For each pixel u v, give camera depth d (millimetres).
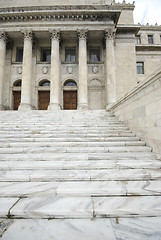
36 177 3545
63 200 2793
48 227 2242
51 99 18000
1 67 19094
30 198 2887
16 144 5668
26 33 19281
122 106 8711
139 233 2090
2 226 2264
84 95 17859
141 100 6227
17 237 2027
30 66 19047
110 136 6762
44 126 7918
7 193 2971
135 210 2477
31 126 7902
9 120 9227
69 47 22938
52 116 10234
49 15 19234
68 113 11258
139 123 6426
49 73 21656
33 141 6188
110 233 2094
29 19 19547
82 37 19141
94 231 2143
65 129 7469
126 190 2990
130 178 3525
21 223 2336
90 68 21703
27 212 2477
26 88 18312
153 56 26500
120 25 21578
